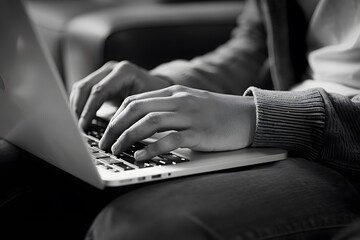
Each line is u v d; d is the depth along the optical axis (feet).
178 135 2.05
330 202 1.85
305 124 2.17
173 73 3.15
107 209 1.82
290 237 1.68
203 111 2.12
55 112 1.72
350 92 2.62
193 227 1.62
